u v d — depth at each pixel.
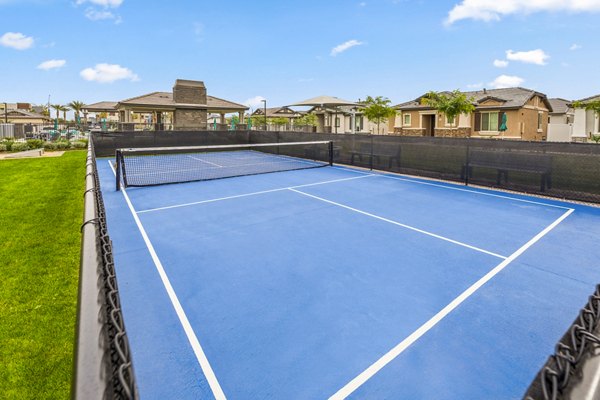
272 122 48.69
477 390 2.78
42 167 14.87
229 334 3.51
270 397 2.71
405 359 3.14
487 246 5.91
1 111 61.12
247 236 6.39
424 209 8.30
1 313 3.84
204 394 2.74
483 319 3.77
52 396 2.73
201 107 31.11
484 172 10.90
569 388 0.88
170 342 3.38
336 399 2.69
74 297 4.21
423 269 5.00
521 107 24.50
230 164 16.23
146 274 4.84
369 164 14.55
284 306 4.03
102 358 0.89
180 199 9.27
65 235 6.30
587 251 5.69
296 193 9.98
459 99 24.66
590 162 8.78
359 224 7.10
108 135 18.83
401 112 31.92
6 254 5.43
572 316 3.83
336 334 3.51
